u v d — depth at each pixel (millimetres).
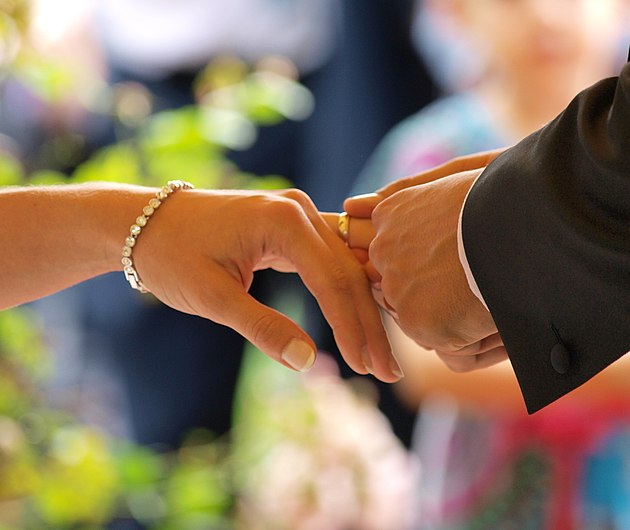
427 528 2863
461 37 3064
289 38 3592
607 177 2148
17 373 2705
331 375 2967
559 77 2887
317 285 2279
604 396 2740
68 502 2664
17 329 2701
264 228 2275
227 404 3432
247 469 2820
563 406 2766
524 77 2893
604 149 2158
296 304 3545
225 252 2273
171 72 3473
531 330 2199
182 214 2289
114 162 2680
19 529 2684
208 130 2676
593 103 2188
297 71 3641
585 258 2158
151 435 3379
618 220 2150
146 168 2719
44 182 2705
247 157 3578
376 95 3748
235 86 2744
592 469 2760
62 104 2998
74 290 3225
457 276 2252
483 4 2900
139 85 3410
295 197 2328
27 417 2695
